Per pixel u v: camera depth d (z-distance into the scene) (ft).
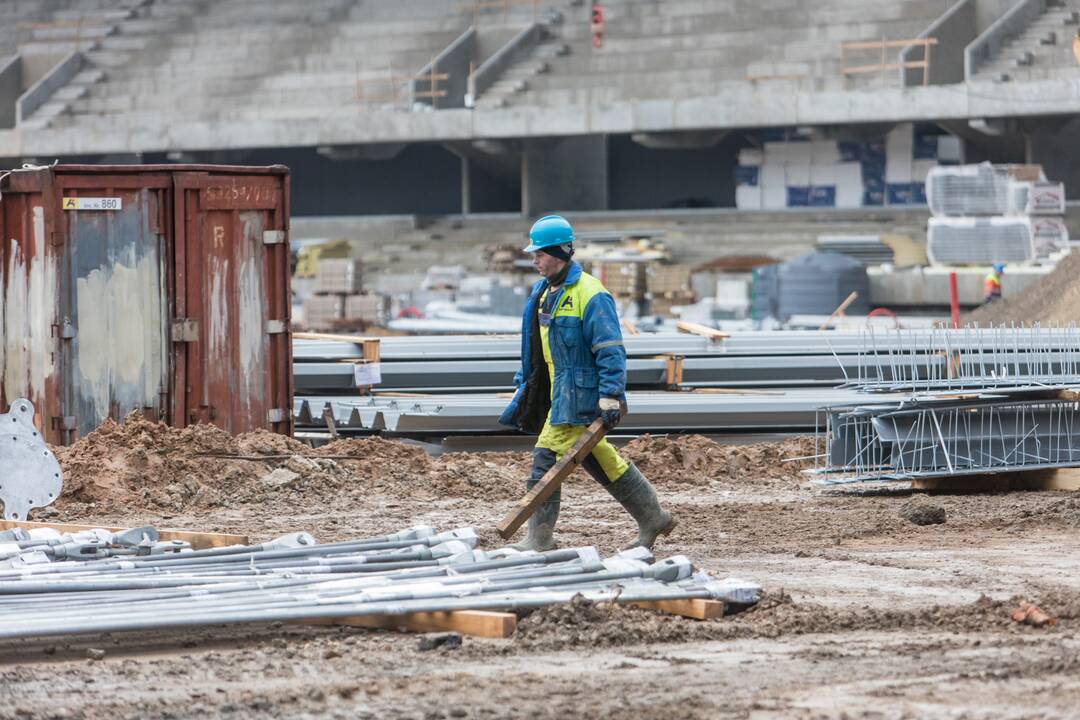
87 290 153.07
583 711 64.69
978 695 66.85
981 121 503.20
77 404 153.07
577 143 617.62
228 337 158.40
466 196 634.43
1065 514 131.95
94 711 66.03
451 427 180.24
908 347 187.62
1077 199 530.27
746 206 577.84
